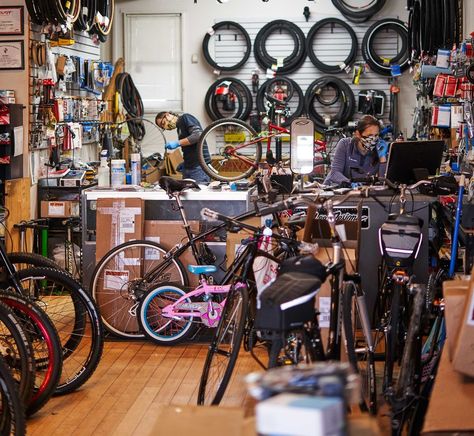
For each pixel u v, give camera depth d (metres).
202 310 5.34
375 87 11.14
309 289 2.70
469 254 4.77
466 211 5.03
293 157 5.20
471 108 6.32
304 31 11.20
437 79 7.19
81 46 9.09
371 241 5.57
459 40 8.05
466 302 2.72
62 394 4.64
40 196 7.50
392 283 4.29
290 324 2.70
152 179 9.15
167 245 5.83
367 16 10.87
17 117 6.93
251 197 5.73
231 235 5.52
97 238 5.84
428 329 4.26
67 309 5.27
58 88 7.98
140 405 4.48
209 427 2.03
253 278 4.86
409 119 11.06
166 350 5.54
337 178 6.57
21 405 3.46
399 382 3.25
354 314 4.14
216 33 11.20
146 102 11.38
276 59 11.04
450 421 2.63
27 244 7.12
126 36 11.33
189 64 11.30
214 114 11.05
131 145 10.03
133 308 5.67
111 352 5.49
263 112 10.89
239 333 3.78
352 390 1.60
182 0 11.24
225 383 3.72
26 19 7.18
